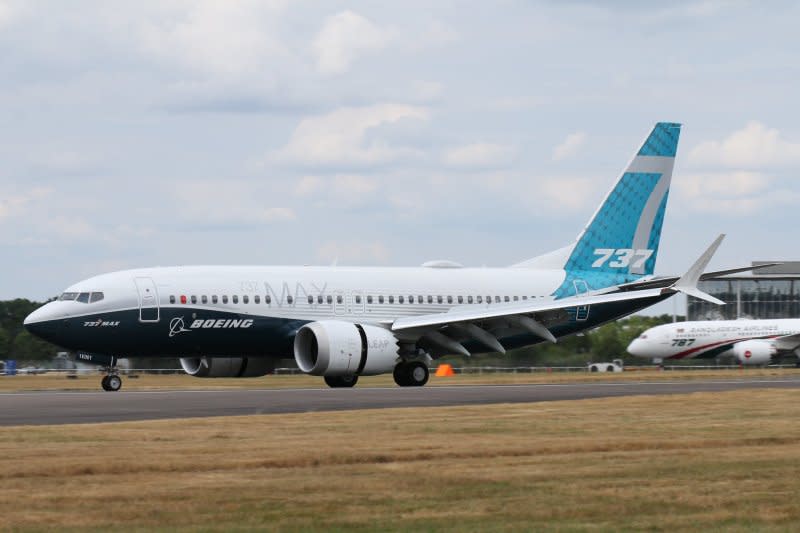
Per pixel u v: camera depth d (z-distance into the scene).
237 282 162.75
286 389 152.75
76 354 156.62
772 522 53.41
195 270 162.50
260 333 162.88
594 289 185.12
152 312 156.88
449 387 154.12
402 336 167.50
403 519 53.72
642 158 189.12
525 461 71.38
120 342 156.00
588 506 56.81
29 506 56.66
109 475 65.94
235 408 111.75
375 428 90.31
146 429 89.75
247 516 54.38
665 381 187.88
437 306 174.88
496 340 174.88
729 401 118.12
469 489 61.31
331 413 104.06
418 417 100.31
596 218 187.00
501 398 125.31
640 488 61.69
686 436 84.62
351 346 158.12
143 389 162.62
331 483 63.00
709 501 58.12
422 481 63.69
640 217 189.25
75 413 105.88
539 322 176.00
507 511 55.62
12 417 101.69
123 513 55.00
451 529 51.62
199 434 85.75
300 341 163.75
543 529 51.66
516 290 180.62
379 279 172.62
